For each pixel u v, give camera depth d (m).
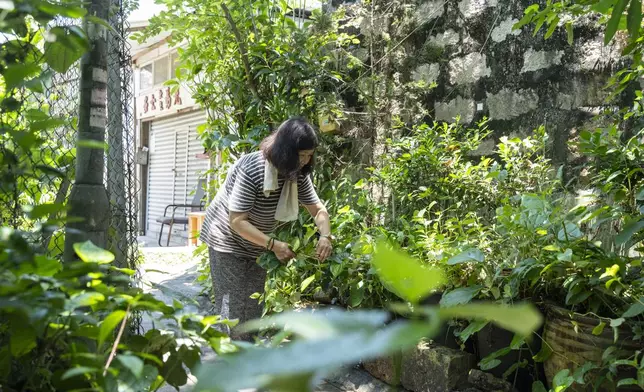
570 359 2.41
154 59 10.70
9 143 1.31
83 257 1.00
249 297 2.96
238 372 0.32
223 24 4.80
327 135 4.91
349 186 4.37
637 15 1.48
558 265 2.52
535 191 3.52
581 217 2.72
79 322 1.02
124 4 3.01
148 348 1.09
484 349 2.89
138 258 3.06
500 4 4.07
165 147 11.12
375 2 4.98
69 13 0.97
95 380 0.83
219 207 2.95
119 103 2.86
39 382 0.96
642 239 2.58
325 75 4.78
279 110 4.73
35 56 1.32
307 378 0.33
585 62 3.53
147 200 11.79
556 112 3.68
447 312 0.32
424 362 2.94
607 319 2.32
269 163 2.72
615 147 2.73
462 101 4.32
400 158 4.00
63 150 1.97
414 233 3.36
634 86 3.26
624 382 2.14
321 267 3.42
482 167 3.69
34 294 0.83
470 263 2.89
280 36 4.92
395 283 0.32
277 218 2.84
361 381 3.17
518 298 2.72
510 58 3.98
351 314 0.37
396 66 4.80
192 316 1.04
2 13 0.96
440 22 4.52
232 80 4.91
